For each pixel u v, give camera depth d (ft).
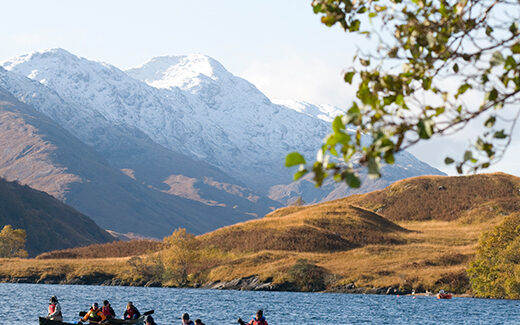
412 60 28.76
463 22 28.37
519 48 27.27
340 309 310.65
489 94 27.17
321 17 30.22
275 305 331.98
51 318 163.84
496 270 409.08
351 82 29.22
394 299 393.50
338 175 23.81
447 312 297.53
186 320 153.89
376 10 29.53
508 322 254.68
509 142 25.93
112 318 166.09
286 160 23.80
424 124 25.11
